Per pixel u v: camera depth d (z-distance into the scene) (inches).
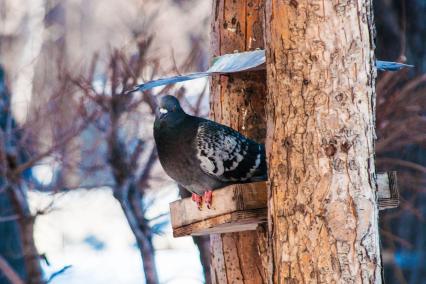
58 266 768.3
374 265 270.5
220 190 313.1
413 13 604.7
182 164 328.8
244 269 363.6
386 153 568.1
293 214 274.4
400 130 494.6
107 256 805.2
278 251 276.8
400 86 524.4
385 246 601.0
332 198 271.0
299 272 271.9
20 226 588.1
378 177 316.2
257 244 345.4
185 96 548.4
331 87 274.7
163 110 333.4
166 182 583.5
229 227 327.9
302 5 277.3
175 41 842.8
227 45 378.0
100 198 872.9
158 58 552.4
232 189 304.8
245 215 303.9
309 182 273.0
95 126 535.8
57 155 562.6
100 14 1024.2
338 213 270.1
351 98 274.4
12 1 761.0
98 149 559.8
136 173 563.8
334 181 271.4
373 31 282.7
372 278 269.6
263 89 371.9
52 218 828.6
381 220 564.4
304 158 274.4
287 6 279.0
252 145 335.0
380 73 503.8
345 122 273.3
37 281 593.3
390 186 317.1
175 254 774.5
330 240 269.7
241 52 367.9
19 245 666.8
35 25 764.0
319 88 274.8
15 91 650.2
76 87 572.7
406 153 566.3
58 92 549.3
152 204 599.2
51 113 548.4
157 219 617.9
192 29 866.1
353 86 274.8
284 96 278.5
